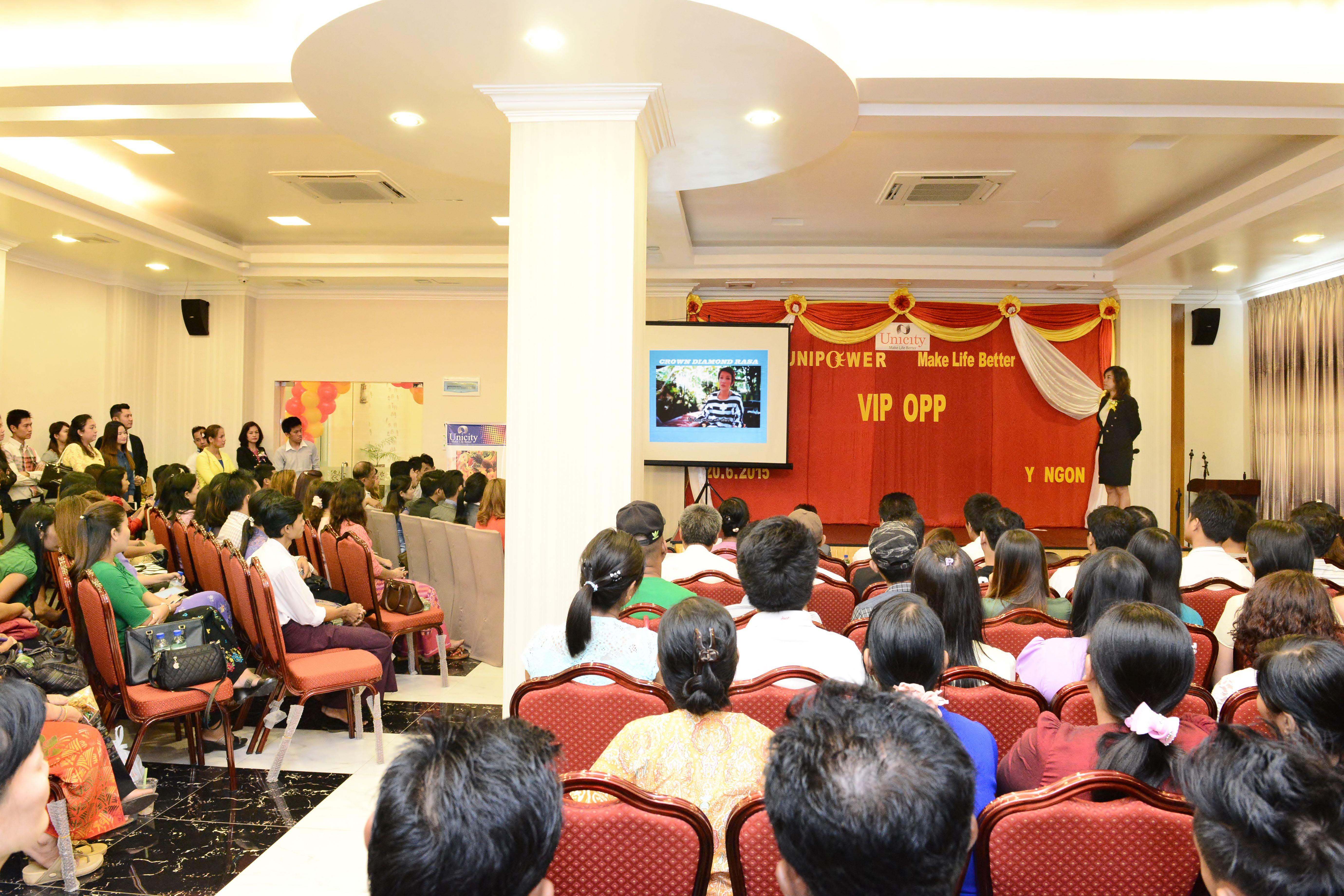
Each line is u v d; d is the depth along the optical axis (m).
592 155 4.28
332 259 9.50
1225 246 7.82
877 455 9.95
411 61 3.85
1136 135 5.82
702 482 9.89
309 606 4.22
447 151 5.05
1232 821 0.91
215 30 4.73
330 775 3.71
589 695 2.20
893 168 6.61
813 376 9.98
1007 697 2.18
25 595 3.79
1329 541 4.21
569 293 4.30
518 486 4.30
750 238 8.95
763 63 3.87
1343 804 0.88
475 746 0.94
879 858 0.82
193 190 7.45
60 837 2.69
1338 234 7.33
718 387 9.52
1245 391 10.16
